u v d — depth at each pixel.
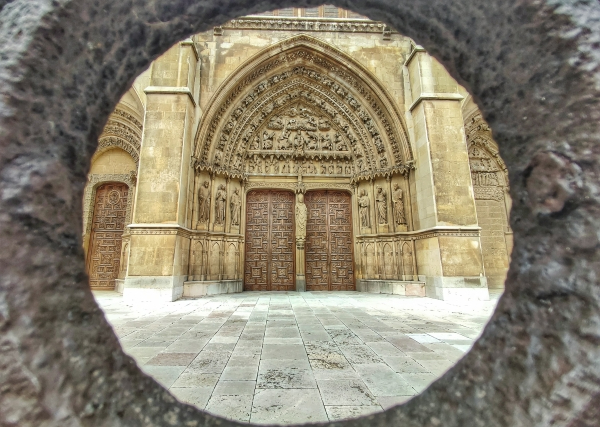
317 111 16.72
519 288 0.89
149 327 6.16
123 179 16.95
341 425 1.08
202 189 13.59
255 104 15.91
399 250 13.79
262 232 15.50
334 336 5.40
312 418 2.42
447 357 4.15
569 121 0.80
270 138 16.16
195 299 11.26
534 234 0.87
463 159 12.45
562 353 0.73
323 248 15.58
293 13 16.30
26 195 0.78
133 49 1.16
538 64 0.88
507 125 1.02
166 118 12.03
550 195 0.81
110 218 16.89
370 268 14.62
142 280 10.59
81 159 1.02
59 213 0.87
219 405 2.66
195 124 13.47
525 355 0.82
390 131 14.96
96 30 0.98
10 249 0.73
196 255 12.96
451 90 13.20
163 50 1.31
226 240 14.26
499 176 17.58
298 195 15.52
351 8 1.37
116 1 0.99
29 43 0.83
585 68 0.78
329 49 15.27
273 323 6.61
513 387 0.82
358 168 15.74
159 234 11.00
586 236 0.72
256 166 15.77
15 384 0.70
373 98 15.34
